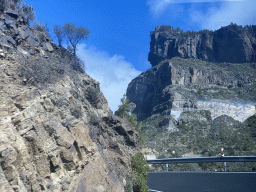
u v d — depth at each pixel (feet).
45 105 35.22
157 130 381.19
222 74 501.56
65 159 31.37
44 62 43.98
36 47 52.21
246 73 494.59
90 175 34.22
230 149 265.13
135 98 590.55
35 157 28.17
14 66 38.50
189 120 387.55
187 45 646.74
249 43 576.61
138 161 57.62
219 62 596.29
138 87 604.49
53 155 29.63
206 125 370.12
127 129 66.13
